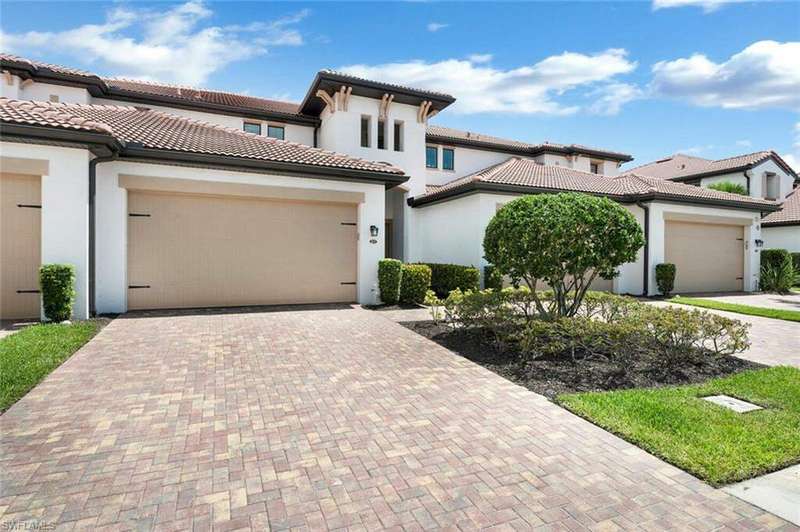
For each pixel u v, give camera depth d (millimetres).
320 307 11930
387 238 22078
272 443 3934
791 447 3822
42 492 3104
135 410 4633
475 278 14141
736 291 19078
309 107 20781
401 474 3434
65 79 15734
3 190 8930
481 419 4531
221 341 7789
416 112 20297
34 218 9109
